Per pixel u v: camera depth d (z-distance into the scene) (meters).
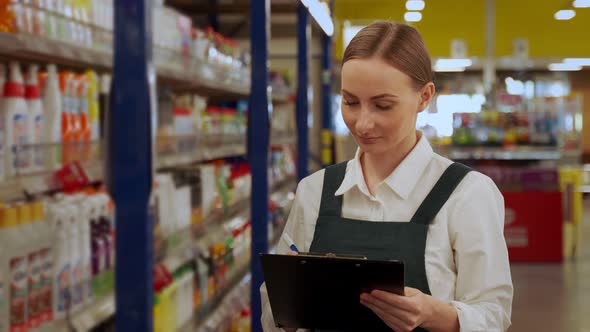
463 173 1.57
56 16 1.95
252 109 3.40
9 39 1.62
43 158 1.93
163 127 3.05
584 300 5.75
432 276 1.51
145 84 1.68
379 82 1.39
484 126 9.04
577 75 15.55
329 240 1.61
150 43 1.71
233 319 3.81
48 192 2.10
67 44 1.91
